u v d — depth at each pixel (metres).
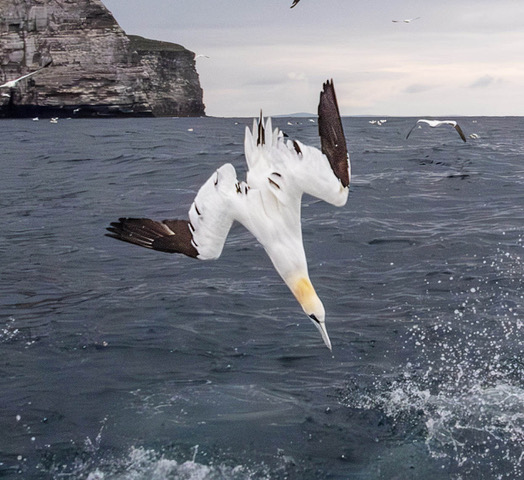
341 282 14.02
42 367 10.33
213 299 13.12
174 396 9.38
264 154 5.29
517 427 8.61
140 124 100.94
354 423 8.74
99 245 17.55
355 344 11.00
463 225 18.80
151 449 8.20
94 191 25.78
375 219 19.56
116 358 10.62
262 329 11.69
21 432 8.56
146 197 24.27
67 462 7.98
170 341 11.20
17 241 18.09
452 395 9.41
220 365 10.36
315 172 4.99
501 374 9.97
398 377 9.91
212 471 7.78
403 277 14.22
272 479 7.64
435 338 11.16
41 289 14.02
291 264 5.46
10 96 139.25
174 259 16.11
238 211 5.21
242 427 8.60
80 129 78.62
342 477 7.68
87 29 144.75
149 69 191.25
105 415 8.92
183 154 39.16
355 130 68.88
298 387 9.65
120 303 13.01
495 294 13.03
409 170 30.20
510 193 23.95
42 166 34.44
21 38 141.88
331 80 5.14
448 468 7.83
